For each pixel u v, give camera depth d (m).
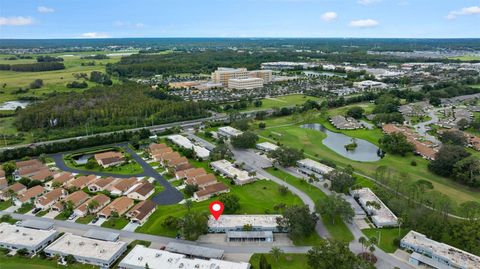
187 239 128.88
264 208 151.00
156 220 141.25
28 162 195.62
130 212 143.38
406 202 149.88
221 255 116.50
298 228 123.31
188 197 160.88
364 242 120.12
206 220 131.25
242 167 195.00
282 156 193.88
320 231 133.25
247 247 124.12
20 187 167.00
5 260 116.56
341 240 123.94
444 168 185.00
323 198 156.12
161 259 112.69
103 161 197.00
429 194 154.75
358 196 158.38
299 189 169.38
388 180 174.75
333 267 104.62
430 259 114.06
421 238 123.75
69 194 163.62
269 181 178.38
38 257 118.19
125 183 169.00
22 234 127.31
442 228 127.44
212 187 164.38
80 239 124.31
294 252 120.81
